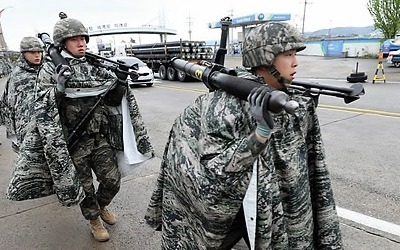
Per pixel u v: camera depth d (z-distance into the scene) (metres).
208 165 1.26
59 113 2.43
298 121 1.42
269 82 1.38
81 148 2.55
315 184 1.62
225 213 1.31
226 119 1.25
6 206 3.47
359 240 2.61
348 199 3.25
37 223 3.12
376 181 3.62
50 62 2.36
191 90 12.16
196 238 1.50
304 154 1.47
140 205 3.37
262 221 1.33
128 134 2.74
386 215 2.94
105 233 2.79
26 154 2.41
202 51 15.88
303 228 1.48
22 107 3.16
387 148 4.66
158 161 4.63
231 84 1.22
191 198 1.40
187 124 1.45
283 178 1.40
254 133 1.15
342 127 5.85
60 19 2.41
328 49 33.81
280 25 1.29
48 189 2.53
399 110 7.02
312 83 1.62
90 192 2.64
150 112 8.28
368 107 7.43
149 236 2.82
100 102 2.53
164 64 16.62
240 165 1.19
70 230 2.98
